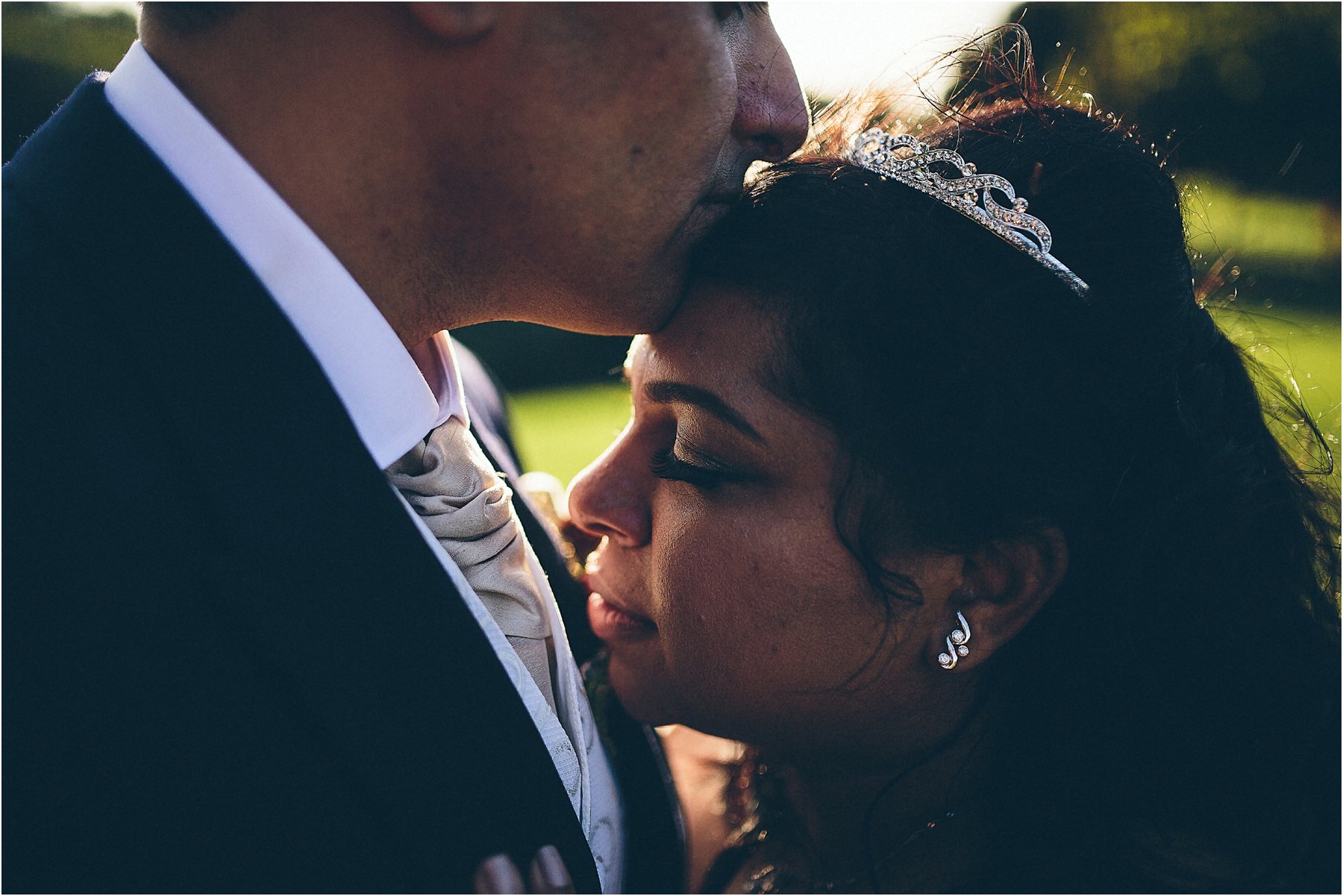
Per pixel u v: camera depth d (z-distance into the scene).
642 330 1.57
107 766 1.13
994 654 1.79
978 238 1.55
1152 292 1.62
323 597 1.22
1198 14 14.04
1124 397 1.60
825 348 1.50
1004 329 1.52
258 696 1.19
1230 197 12.54
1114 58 14.01
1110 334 1.58
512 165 1.30
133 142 1.29
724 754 2.33
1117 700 1.77
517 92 1.24
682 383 1.58
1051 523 1.62
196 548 1.21
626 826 1.89
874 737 1.81
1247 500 1.75
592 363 10.13
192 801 1.15
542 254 1.40
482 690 1.28
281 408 1.25
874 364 1.50
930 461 1.52
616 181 1.32
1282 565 1.84
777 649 1.64
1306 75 13.94
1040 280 1.55
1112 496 1.67
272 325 1.27
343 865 1.19
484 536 1.51
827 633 1.64
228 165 1.28
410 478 1.44
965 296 1.51
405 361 1.40
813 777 1.95
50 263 1.24
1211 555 1.74
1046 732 1.78
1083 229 1.60
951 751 1.85
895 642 1.67
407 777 1.23
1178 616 1.75
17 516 1.14
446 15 1.17
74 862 1.13
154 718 1.15
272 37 1.24
